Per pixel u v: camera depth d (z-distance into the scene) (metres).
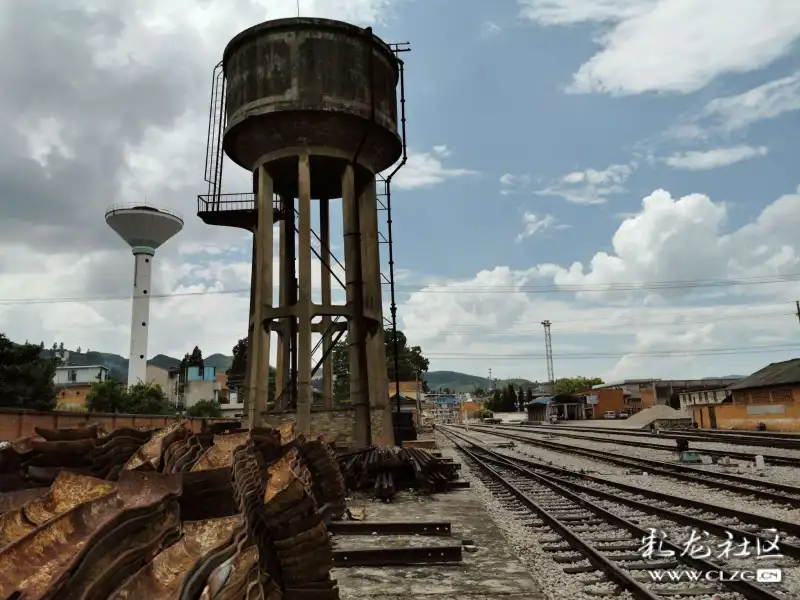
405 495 13.64
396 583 6.73
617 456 22.45
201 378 73.06
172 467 5.17
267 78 19.72
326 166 20.91
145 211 67.56
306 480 6.16
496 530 9.55
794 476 15.53
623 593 6.41
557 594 6.41
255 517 4.47
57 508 3.03
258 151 20.45
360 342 19.98
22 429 14.57
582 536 9.25
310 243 19.73
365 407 19.70
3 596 2.04
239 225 23.16
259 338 19.69
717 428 43.84
